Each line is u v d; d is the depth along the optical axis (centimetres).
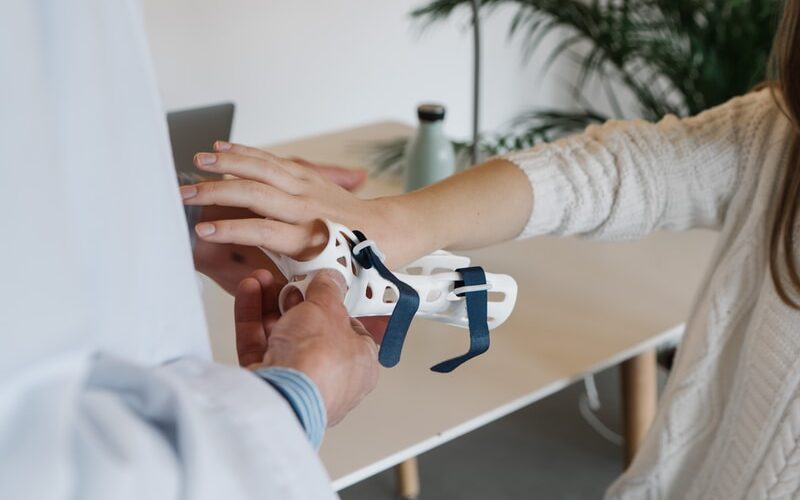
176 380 39
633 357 135
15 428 34
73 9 36
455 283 70
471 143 161
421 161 137
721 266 92
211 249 75
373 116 271
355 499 181
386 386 99
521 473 189
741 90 203
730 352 93
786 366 85
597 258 129
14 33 33
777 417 86
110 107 38
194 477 36
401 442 90
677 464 98
